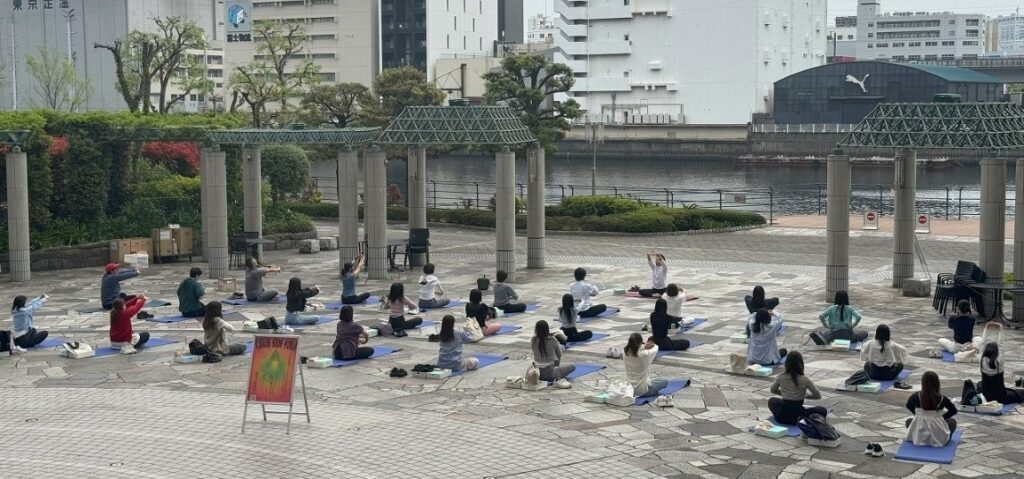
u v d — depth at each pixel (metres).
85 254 49.84
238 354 29.56
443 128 44.59
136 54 92.62
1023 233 34.62
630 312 36.50
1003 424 22.30
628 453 20.58
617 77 198.12
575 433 21.92
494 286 36.72
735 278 44.97
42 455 20.73
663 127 188.88
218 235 45.94
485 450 20.83
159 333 33.00
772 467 19.67
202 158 51.34
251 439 21.66
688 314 36.06
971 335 28.95
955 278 35.50
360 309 37.34
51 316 36.59
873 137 37.25
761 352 27.38
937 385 20.62
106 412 23.78
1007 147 34.97
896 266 41.91
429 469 19.75
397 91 94.31
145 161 57.66
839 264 38.53
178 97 81.19
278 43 91.62
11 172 44.44
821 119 173.88
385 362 28.58
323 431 22.19
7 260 47.28
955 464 19.72
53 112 51.34
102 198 52.09
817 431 20.78
